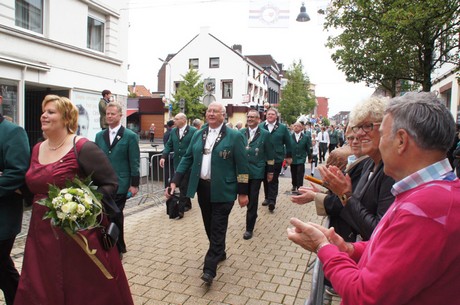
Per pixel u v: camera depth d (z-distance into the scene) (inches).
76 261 95.0
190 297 142.0
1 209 110.3
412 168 49.1
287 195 370.3
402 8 258.4
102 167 104.7
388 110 52.4
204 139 167.6
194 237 217.9
